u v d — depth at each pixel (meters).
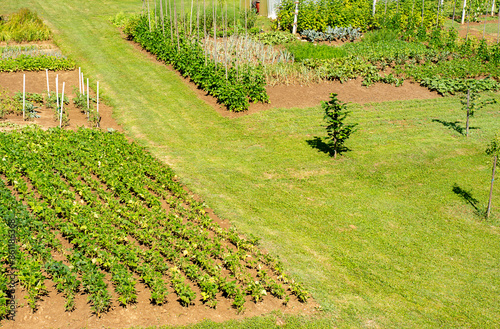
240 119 17.42
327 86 20.45
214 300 8.43
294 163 14.64
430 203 12.97
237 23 26.81
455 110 19.55
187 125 16.89
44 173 11.28
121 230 9.62
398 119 18.30
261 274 9.13
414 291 9.51
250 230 11.00
